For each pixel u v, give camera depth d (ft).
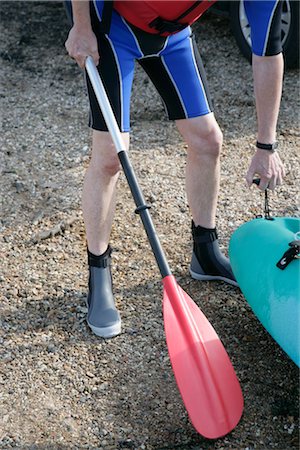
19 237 14.43
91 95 10.88
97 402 10.93
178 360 10.14
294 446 10.18
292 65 19.92
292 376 11.27
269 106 11.32
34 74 20.39
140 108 18.84
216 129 11.77
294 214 14.98
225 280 13.10
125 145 11.09
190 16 10.51
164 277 10.30
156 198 15.46
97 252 12.21
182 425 10.55
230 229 14.61
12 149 17.22
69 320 12.42
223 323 12.30
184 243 14.19
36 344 11.93
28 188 15.84
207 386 10.03
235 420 9.96
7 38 22.03
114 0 10.26
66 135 17.75
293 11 19.07
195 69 11.32
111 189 11.67
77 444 10.30
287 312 10.34
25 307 12.69
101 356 11.71
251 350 11.74
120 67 10.78
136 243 14.23
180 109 11.53
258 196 15.52
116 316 12.14
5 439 10.35
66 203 15.35
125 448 10.23
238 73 20.15
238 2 20.01
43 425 10.57
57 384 11.23
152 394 11.04
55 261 13.80
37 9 23.68
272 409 10.71
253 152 16.99
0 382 11.25
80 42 10.57
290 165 16.48
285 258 10.77
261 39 10.80
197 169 12.20
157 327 12.26
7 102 19.13
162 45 10.88
